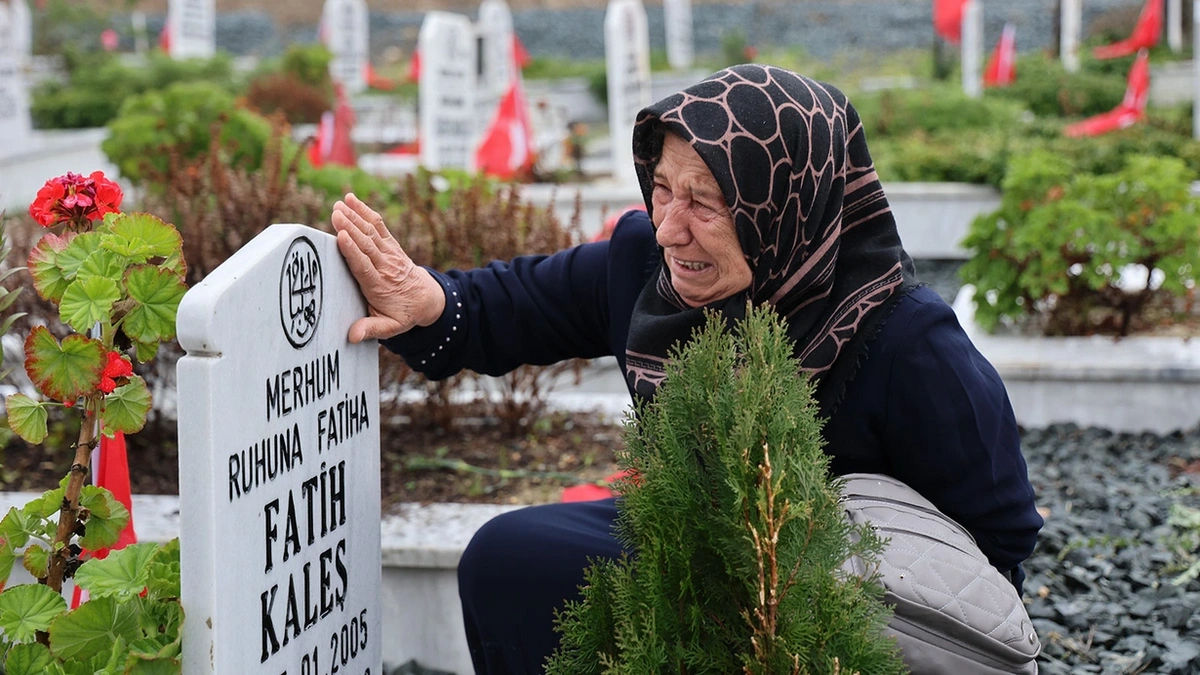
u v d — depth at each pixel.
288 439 1.81
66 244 1.86
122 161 7.50
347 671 2.07
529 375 4.12
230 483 1.64
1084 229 4.90
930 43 25.89
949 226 8.86
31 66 20.00
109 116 15.92
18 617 1.77
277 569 1.79
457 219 4.00
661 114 1.93
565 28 29.33
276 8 32.22
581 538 2.20
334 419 1.98
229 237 3.77
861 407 2.06
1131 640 2.95
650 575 1.67
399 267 2.14
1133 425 4.64
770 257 1.99
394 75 25.22
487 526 2.30
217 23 31.05
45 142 11.61
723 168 1.90
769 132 1.92
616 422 4.14
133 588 1.75
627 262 2.32
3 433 2.01
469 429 4.09
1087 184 5.18
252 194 3.91
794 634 1.61
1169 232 4.91
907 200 8.85
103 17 22.91
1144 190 5.09
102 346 1.78
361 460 2.11
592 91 20.02
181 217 3.93
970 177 9.06
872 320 2.04
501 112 9.48
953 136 10.66
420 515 3.18
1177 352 4.78
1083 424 4.69
